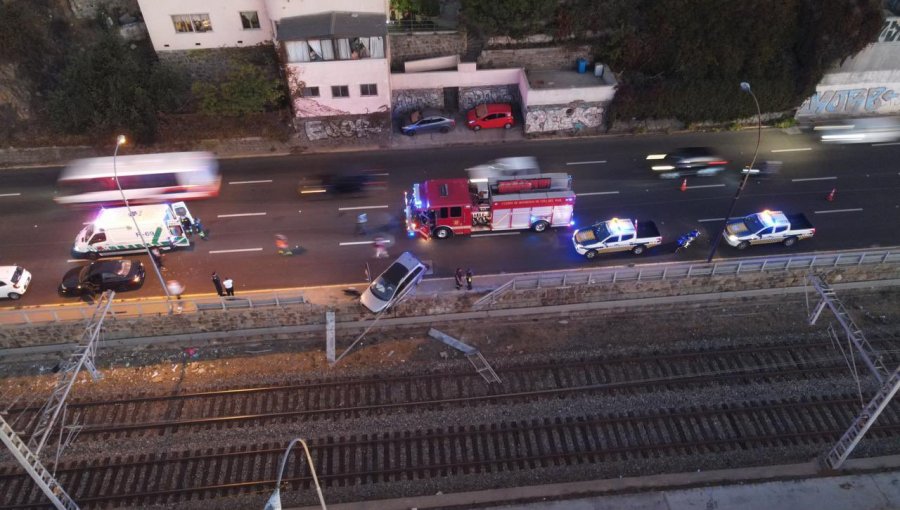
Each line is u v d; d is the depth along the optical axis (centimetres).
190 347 3155
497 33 4225
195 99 4053
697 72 4150
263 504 2570
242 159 4081
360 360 3089
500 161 4056
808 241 3491
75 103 3838
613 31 4212
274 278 3300
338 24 3772
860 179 3888
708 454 2722
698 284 3253
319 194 3825
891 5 4128
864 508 2508
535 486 2608
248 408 2884
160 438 2769
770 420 2839
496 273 3319
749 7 3962
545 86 4178
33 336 3045
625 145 4197
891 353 3089
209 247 3491
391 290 3106
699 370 3038
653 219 3653
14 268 3203
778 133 4275
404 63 4244
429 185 3478
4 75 3872
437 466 2677
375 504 2552
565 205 3438
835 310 2439
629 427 2819
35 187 3853
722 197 3788
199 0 3819
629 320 3281
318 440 2770
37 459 2158
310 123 4091
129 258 3431
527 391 2944
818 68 4078
